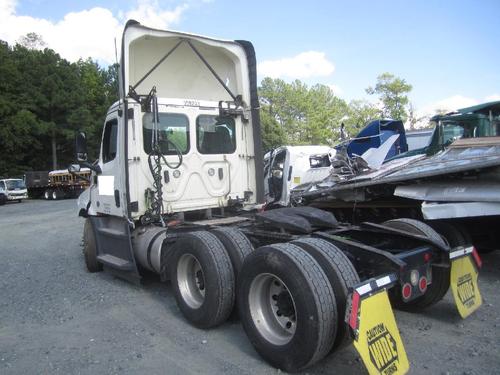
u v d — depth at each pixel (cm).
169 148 629
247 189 709
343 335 350
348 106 7319
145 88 663
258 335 386
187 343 438
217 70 716
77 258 917
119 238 641
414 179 672
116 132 650
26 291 660
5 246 1151
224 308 448
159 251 561
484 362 375
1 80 4466
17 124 4322
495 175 595
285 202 1155
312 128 7081
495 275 646
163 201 621
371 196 768
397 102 5500
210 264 443
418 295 402
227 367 384
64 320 523
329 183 837
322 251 365
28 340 466
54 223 1677
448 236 576
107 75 5653
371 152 973
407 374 358
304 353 343
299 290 342
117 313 539
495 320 468
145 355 415
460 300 435
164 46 662
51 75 4716
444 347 408
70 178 3544
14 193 3391
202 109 662
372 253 383
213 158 669
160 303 571
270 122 4969
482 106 1034
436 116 984
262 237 481
